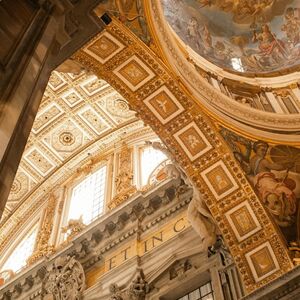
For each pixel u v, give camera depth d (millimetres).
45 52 7316
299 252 12523
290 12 16703
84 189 23922
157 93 13297
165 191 17734
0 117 6000
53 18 7809
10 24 6945
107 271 17281
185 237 16094
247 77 15852
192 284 14836
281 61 16375
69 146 25328
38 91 7098
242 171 13445
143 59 12844
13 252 24094
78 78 23094
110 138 25125
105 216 18781
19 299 19547
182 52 14141
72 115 24375
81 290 17438
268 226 13039
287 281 11555
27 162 25219
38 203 25375
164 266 15617
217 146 13555
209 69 15094
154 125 13695
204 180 13758
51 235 22125
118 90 13305
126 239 18062
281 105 15117
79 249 18891
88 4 9086
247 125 14125
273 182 13547
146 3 12617
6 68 6504
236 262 13055
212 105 13789
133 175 21844
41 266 19531
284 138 14062
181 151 13812
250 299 11898
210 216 13852
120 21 12266
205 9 16234
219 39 16422
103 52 12703
